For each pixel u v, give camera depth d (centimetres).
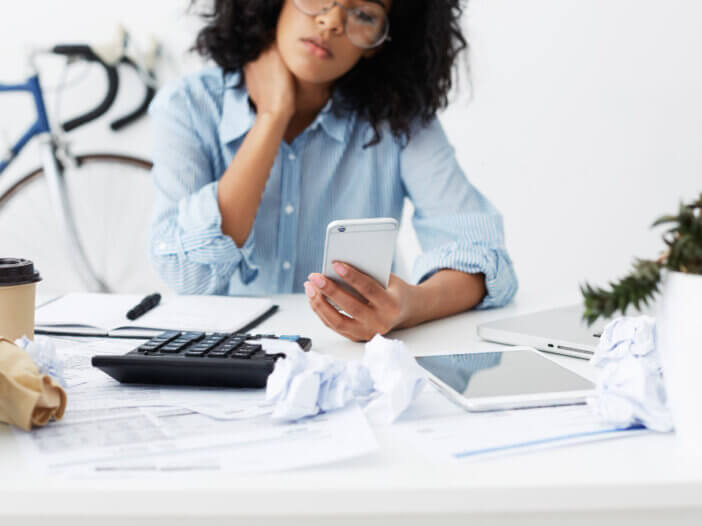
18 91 233
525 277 221
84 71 238
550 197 216
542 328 75
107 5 236
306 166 136
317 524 37
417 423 47
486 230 122
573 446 43
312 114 135
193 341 60
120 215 245
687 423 41
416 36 131
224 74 134
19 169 246
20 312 59
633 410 45
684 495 37
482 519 37
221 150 134
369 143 134
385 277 75
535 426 46
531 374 57
